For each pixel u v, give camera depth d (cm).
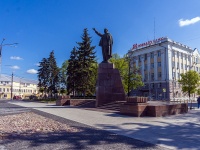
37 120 1138
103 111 1669
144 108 1382
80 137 731
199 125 1026
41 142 650
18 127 905
